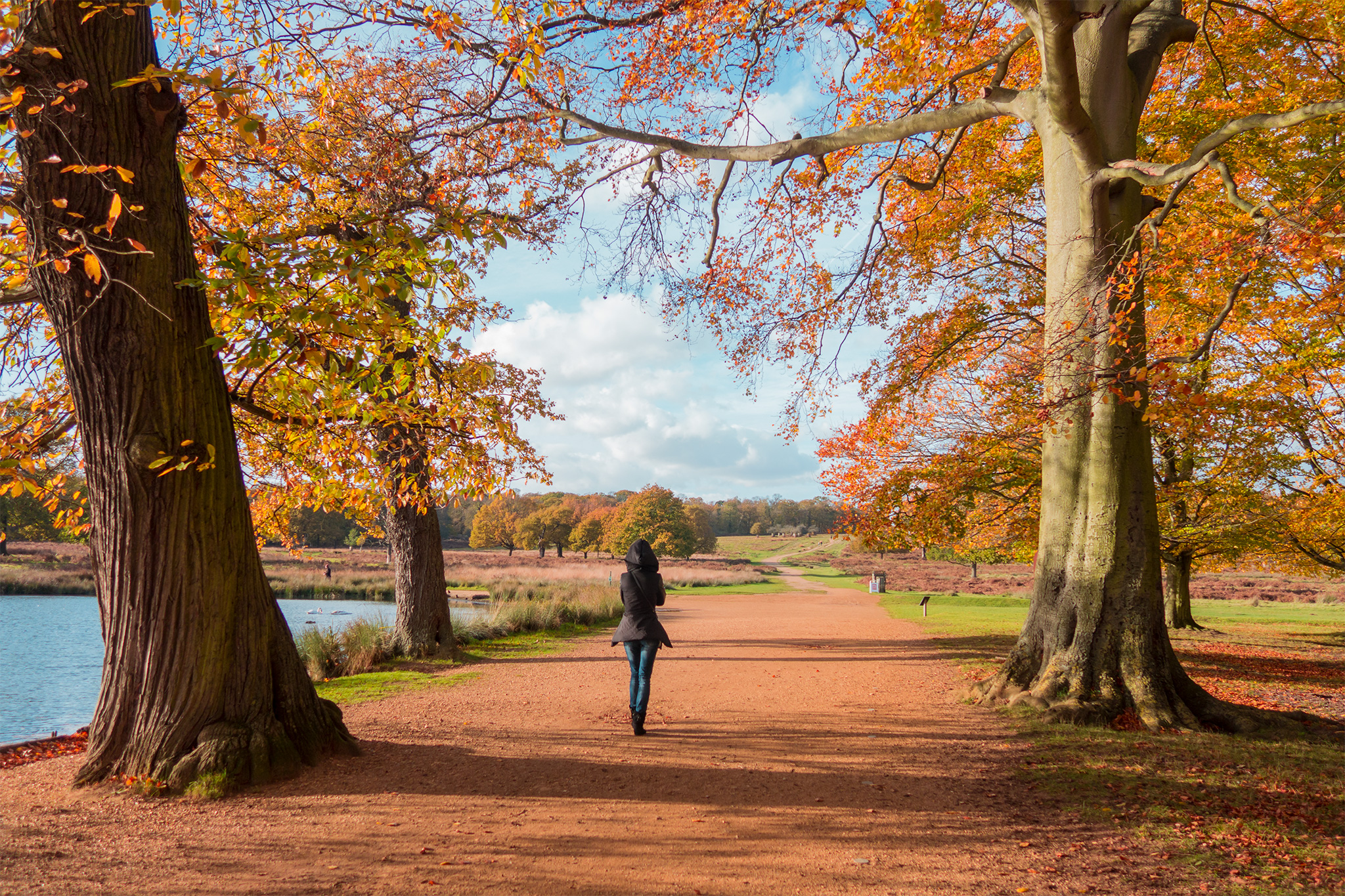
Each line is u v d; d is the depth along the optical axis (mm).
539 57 7301
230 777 4406
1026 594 38438
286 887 3184
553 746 5777
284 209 8422
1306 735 6379
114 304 4395
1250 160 10289
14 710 10258
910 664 11078
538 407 11039
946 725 6656
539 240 11859
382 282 4453
